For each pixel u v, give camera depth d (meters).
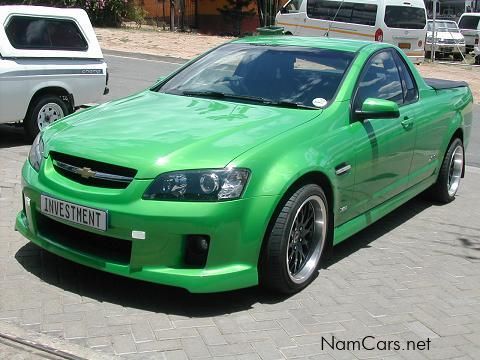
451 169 6.88
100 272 4.44
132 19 29.28
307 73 5.10
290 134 4.25
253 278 3.95
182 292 4.20
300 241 4.36
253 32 30.70
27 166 4.44
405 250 5.36
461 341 3.84
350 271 4.79
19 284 4.20
